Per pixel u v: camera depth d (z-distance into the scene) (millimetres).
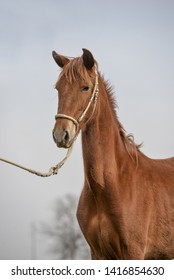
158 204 8398
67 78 7844
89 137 8070
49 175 7902
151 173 8617
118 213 7918
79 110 7797
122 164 8266
